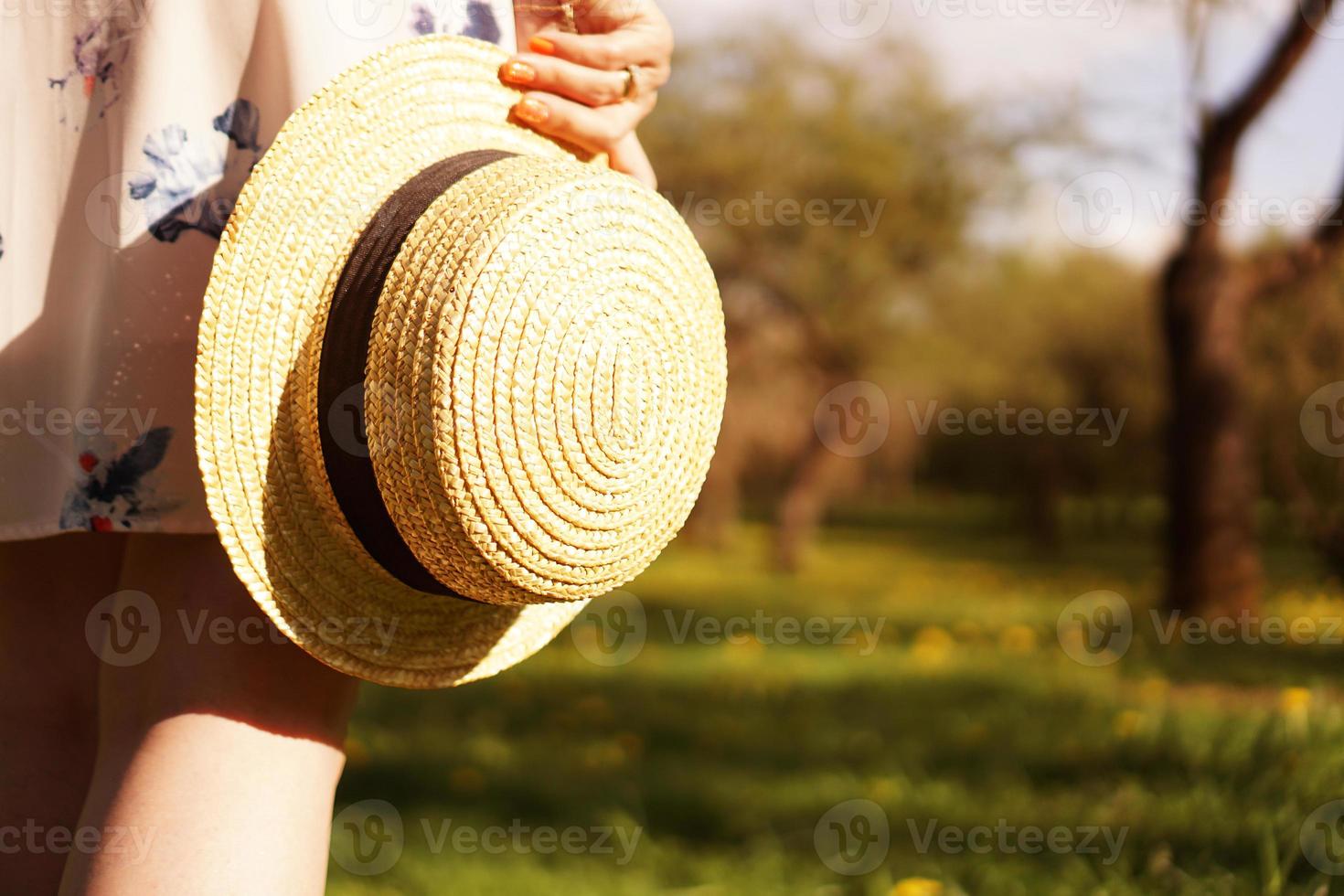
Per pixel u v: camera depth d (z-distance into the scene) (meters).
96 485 1.93
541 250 1.74
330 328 1.80
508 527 1.75
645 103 2.27
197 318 1.96
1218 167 11.41
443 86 2.03
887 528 37.28
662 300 1.86
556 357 1.74
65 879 1.83
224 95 1.97
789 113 24.77
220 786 1.83
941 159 23.80
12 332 2.05
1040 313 25.53
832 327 26.56
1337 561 11.15
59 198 2.04
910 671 9.52
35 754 2.22
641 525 1.89
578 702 8.10
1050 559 24.73
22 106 2.04
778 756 6.42
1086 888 3.81
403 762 6.04
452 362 1.69
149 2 1.95
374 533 1.82
